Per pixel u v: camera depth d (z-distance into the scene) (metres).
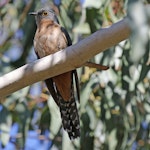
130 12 5.24
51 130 10.77
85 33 11.33
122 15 11.17
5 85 7.82
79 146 10.88
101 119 11.33
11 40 12.74
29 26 11.84
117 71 11.06
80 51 7.41
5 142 10.98
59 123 10.79
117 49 11.02
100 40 7.22
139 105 11.26
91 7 11.12
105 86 11.12
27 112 11.48
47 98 11.67
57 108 10.84
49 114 11.54
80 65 7.62
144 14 5.18
